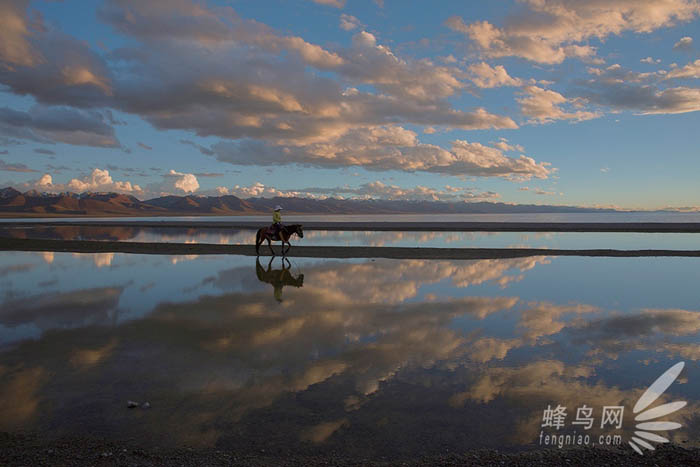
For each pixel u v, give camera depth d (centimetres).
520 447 445
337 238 4103
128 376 644
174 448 442
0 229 6234
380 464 414
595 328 912
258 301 1184
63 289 1376
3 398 566
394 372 659
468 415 519
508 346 789
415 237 4216
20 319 989
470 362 704
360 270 1833
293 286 1430
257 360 714
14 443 450
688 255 2386
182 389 597
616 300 1204
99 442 454
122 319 987
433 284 1472
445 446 448
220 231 5659
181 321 966
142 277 1631
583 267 1919
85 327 918
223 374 652
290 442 456
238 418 512
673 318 1001
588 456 425
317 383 618
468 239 3906
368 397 570
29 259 2252
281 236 2369
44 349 771
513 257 2334
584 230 5138
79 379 632
